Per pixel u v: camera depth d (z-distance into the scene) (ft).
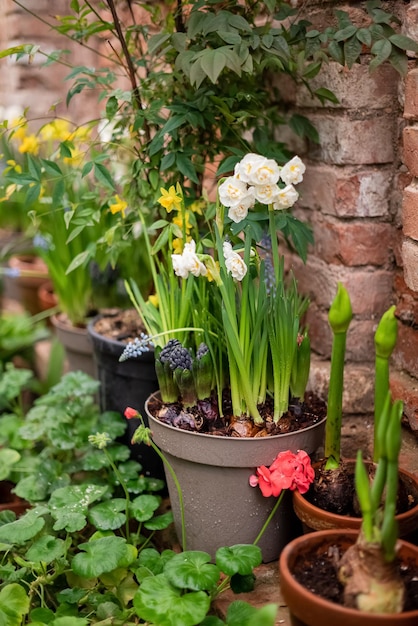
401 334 6.17
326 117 6.31
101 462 6.68
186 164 6.06
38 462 7.41
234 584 5.25
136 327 7.56
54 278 8.57
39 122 12.17
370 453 6.34
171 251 6.19
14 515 6.37
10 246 10.80
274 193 5.08
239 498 5.37
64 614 5.32
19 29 12.06
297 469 5.04
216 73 5.16
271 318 5.38
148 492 6.90
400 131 6.06
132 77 6.38
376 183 6.20
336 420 5.10
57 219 8.35
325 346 6.68
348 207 6.23
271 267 6.50
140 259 7.91
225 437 5.18
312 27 6.38
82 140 7.29
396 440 3.92
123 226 6.89
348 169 6.19
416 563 4.35
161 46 6.43
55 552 5.48
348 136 6.09
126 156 7.75
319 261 6.67
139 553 6.04
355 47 5.43
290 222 5.82
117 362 6.92
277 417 5.49
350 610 3.85
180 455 5.42
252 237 5.56
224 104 5.90
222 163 5.84
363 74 5.99
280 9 6.03
